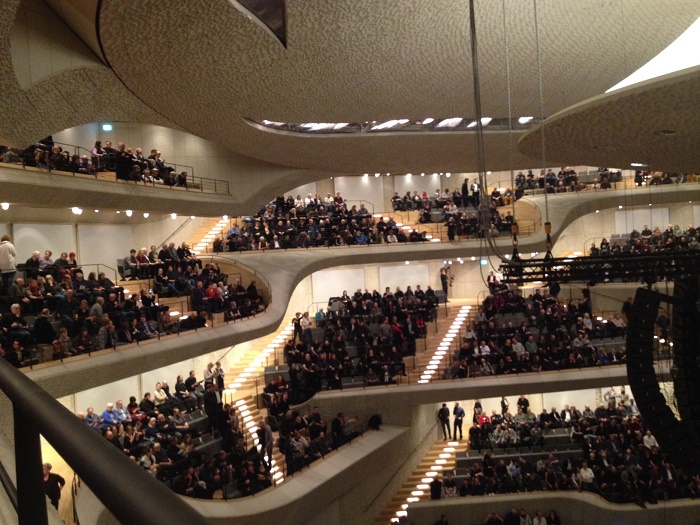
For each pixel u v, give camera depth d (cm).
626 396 3028
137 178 2341
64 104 1953
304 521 2194
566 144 1370
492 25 1883
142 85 2033
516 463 2558
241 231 3212
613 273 1432
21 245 2309
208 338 2173
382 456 2620
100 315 1766
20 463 126
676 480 2411
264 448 2064
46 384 1486
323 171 3419
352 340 2888
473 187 3672
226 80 2067
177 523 70
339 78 2162
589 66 2206
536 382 2773
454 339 3097
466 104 2509
